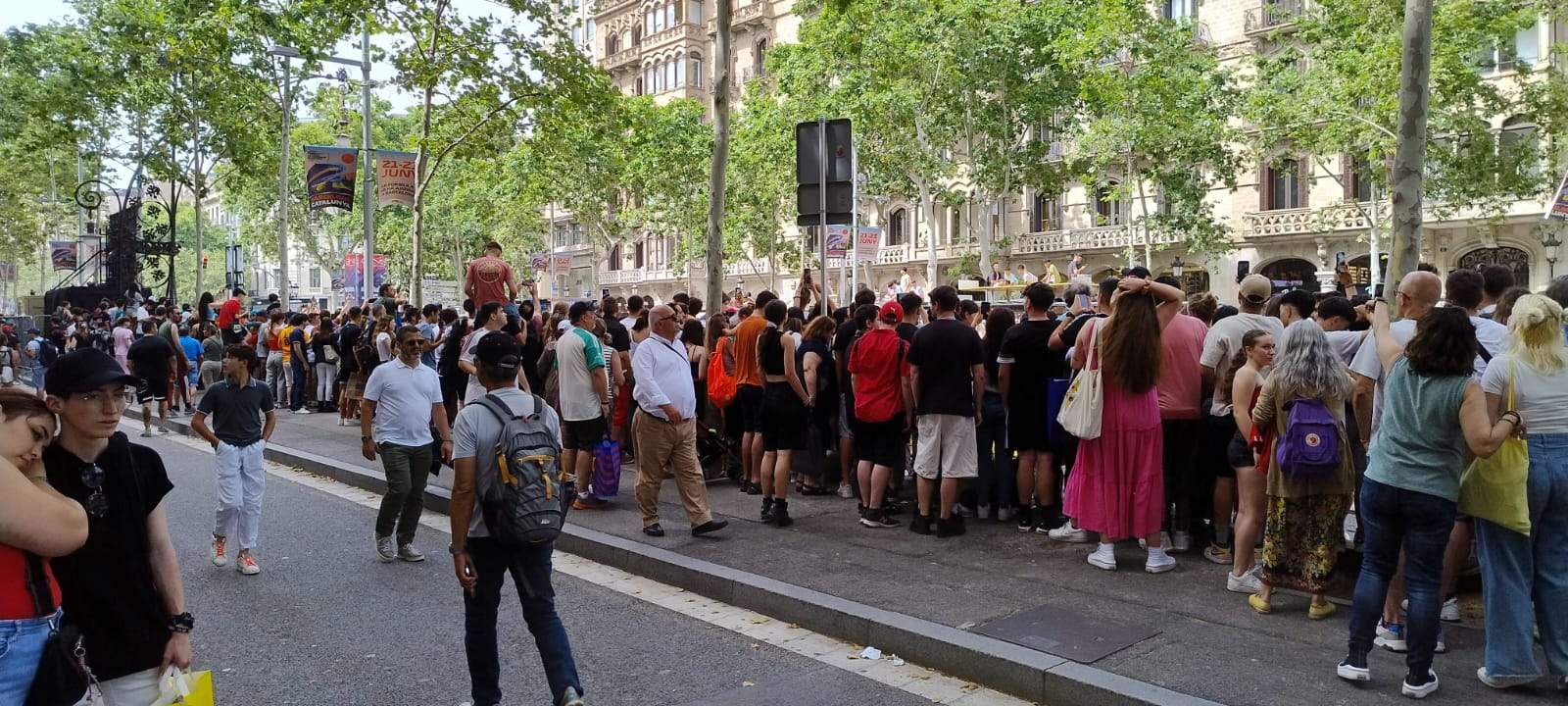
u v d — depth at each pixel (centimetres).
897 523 832
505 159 4288
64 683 288
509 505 446
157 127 3131
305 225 6081
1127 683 467
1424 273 544
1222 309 764
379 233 5794
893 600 615
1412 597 446
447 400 1170
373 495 1086
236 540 765
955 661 533
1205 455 705
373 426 790
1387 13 2458
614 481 927
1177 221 3158
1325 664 492
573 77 1947
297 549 829
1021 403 783
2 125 3525
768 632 612
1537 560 461
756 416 968
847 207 988
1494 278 624
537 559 462
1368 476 464
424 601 674
